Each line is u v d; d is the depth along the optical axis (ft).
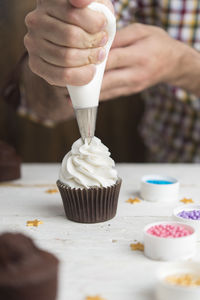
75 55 2.10
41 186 2.84
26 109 3.49
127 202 2.60
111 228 2.33
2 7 4.23
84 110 2.21
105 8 2.11
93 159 2.39
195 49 3.30
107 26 2.12
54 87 2.95
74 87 2.15
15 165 2.92
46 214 2.48
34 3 4.23
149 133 3.87
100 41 2.11
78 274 1.99
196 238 2.18
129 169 3.13
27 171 3.12
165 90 3.60
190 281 1.86
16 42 4.30
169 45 2.84
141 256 2.10
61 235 2.27
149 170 3.10
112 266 2.04
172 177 2.80
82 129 2.28
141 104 4.45
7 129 4.50
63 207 2.56
